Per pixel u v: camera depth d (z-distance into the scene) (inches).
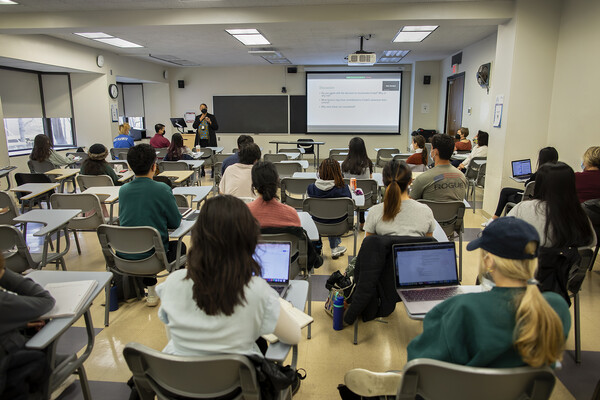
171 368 46.6
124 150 307.3
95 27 217.2
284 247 75.2
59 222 104.7
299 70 459.8
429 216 92.7
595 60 160.4
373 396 55.9
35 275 72.2
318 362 92.4
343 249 155.7
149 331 105.3
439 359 46.4
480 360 43.4
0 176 206.7
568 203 79.5
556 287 78.5
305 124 468.8
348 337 102.4
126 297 119.3
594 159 123.4
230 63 439.8
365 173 170.7
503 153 198.8
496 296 43.9
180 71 474.6
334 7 205.0
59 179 194.1
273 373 47.6
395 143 463.2
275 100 468.8
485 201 219.3
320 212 130.5
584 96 167.9
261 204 94.3
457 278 76.0
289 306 63.5
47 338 54.1
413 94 433.7
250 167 143.9
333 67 453.4
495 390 43.3
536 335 39.4
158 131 322.0
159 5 204.2
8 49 252.4
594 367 90.0
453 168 126.2
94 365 91.0
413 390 46.3
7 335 52.6
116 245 103.2
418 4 199.2
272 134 476.4
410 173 93.4
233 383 47.9
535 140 196.5
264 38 291.9
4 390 51.2
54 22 216.1
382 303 88.3
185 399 50.5
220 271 44.7
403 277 74.9
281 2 199.9
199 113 482.3
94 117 358.0
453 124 376.2
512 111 194.9
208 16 211.0
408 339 101.5
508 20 195.6
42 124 351.9
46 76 346.3
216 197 47.3
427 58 402.3
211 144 362.6
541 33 187.8
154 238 100.2
